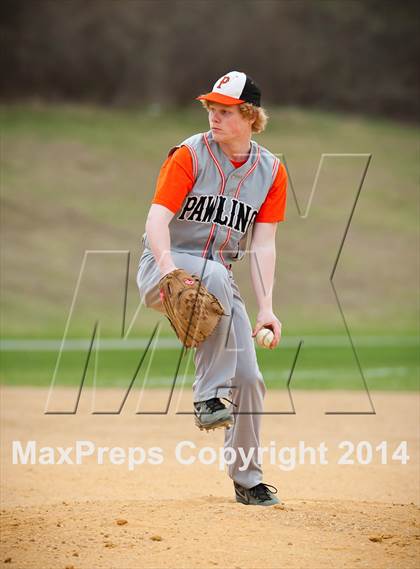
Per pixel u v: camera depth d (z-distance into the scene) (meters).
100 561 12.25
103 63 133.25
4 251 88.00
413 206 102.75
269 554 12.48
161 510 14.71
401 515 14.92
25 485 19.80
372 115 136.75
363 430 28.05
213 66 136.50
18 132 115.62
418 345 59.84
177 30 136.38
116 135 118.75
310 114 131.62
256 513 14.46
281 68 138.25
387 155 116.00
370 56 141.38
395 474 21.12
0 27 130.50
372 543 13.11
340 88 139.00
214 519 14.07
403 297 84.31
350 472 21.33
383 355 54.03
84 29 133.38
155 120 126.88
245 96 14.48
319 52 140.12
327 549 12.77
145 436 26.89
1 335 64.25
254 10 139.50
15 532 13.65
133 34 135.25
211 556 12.38
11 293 79.19
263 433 27.44
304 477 20.70
